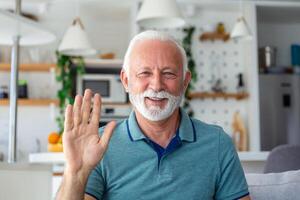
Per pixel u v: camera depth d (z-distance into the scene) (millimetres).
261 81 4859
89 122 1272
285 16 5273
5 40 2090
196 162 1464
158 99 1409
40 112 4910
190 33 4758
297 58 5297
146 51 1430
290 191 1636
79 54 3779
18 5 1810
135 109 1492
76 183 1232
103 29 5176
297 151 2186
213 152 1490
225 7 4824
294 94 4898
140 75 1421
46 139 4879
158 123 1451
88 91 1302
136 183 1420
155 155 1432
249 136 4750
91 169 1250
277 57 5582
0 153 4602
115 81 4637
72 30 3613
